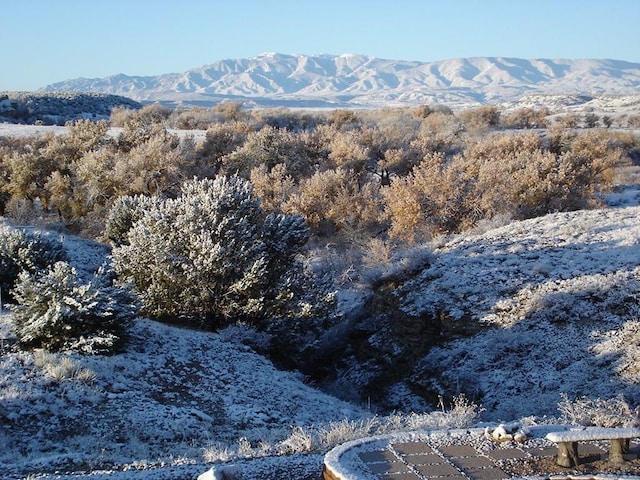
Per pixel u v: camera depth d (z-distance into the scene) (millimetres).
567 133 57750
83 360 15117
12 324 16906
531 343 19469
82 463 10000
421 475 8047
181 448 11750
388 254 33031
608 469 8195
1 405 12531
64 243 31016
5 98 116875
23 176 47438
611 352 17859
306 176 52500
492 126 92188
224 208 22094
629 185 53875
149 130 58562
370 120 92562
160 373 15914
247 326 21141
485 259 25141
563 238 26109
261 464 9117
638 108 148500
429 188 37344
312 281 23281
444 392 19438
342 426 10875
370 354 23469
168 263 21391
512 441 9227
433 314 22656
